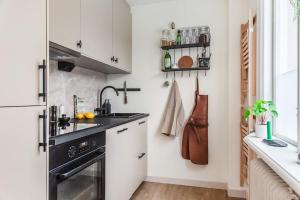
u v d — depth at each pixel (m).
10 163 0.86
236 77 2.43
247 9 2.39
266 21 1.78
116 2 2.43
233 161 2.43
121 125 2.03
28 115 0.96
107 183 1.78
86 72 2.53
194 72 2.69
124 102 2.91
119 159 1.99
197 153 2.60
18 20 0.91
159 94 2.82
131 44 2.88
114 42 2.36
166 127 2.67
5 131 0.84
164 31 2.73
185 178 2.74
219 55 2.61
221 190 2.58
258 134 1.61
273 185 1.04
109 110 2.79
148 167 2.86
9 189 0.86
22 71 0.93
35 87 1.00
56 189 1.18
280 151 1.21
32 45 0.99
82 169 1.38
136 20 2.90
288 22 1.59
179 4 2.74
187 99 2.71
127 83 2.92
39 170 1.02
